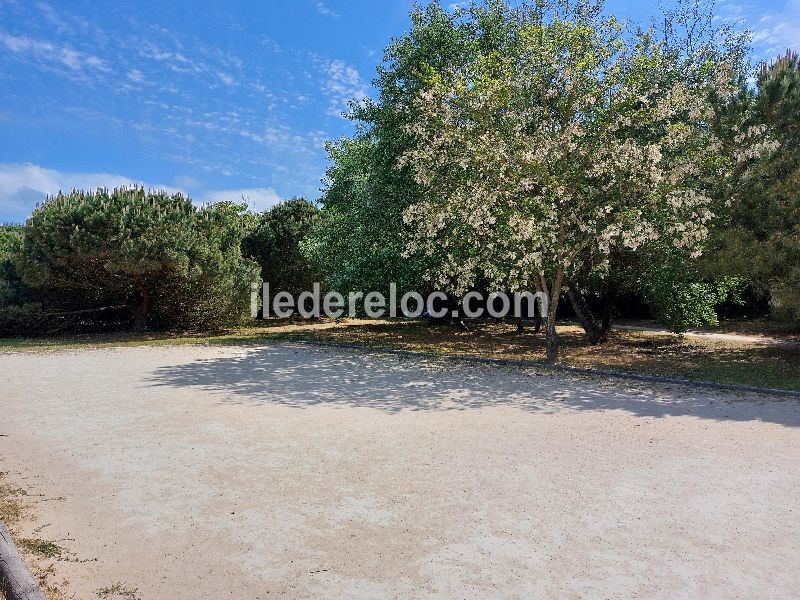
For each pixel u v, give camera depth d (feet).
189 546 11.72
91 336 57.00
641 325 68.08
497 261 39.37
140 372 34.47
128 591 9.96
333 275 55.21
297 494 14.58
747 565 10.93
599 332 50.42
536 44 37.24
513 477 15.84
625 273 45.55
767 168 35.73
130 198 56.75
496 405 25.50
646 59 37.88
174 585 10.16
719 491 14.85
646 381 31.81
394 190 47.24
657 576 10.46
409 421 22.41
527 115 37.35
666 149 40.68
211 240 59.57
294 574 10.52
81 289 56.49
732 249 36.06
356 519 13.01
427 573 10.53
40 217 53.78
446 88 36.94
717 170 37.55
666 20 68.08
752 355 42.39
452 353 43.86
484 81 36.99
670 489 14.97
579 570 10.67
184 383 30.73
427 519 13.00
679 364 38.29
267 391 28.55
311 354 43.27
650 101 40.65
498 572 10.57
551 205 36.19
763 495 14.60
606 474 16.14
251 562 11.00
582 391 28.91
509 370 35.81
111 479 15.76
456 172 39.60
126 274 54.85
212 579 10.36
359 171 53.21
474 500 14.15
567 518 13.09
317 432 20.67
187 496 14.49
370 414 23.62
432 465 16.89
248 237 75.92
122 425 21.63
